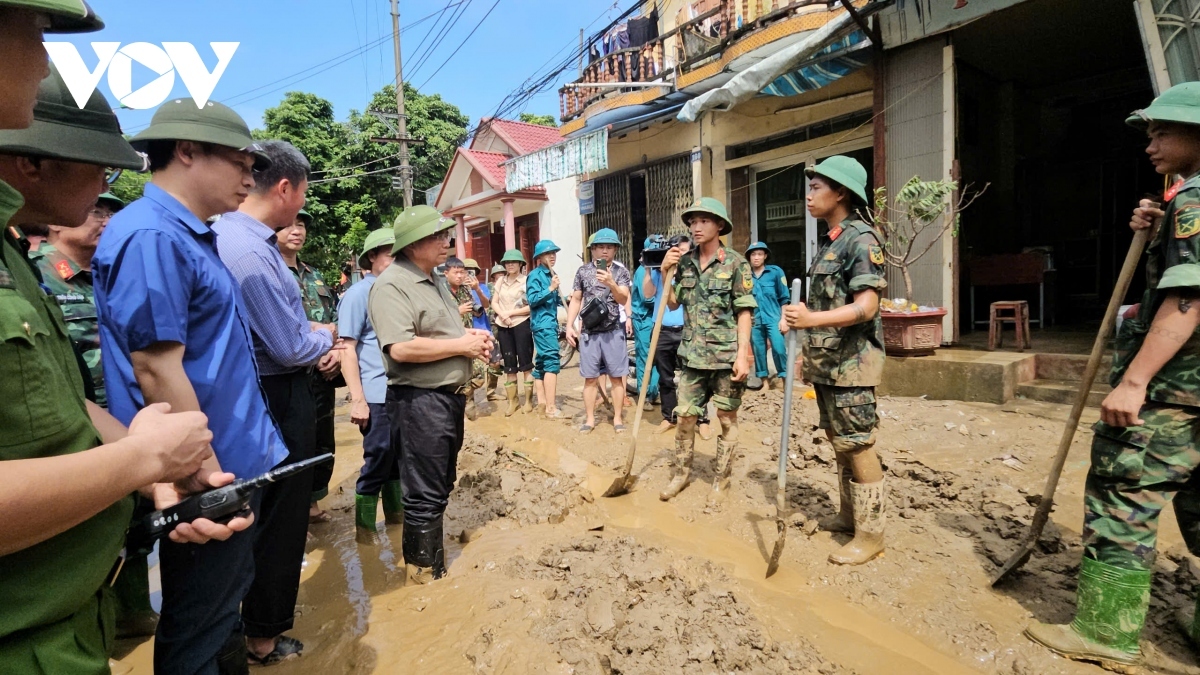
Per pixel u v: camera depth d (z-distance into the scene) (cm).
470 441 543
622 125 998
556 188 1441
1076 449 440
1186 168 224
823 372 312
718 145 959
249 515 165
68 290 280
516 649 240
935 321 609
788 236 905
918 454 460
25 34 107
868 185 782
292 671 254
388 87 2514
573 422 637
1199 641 236
